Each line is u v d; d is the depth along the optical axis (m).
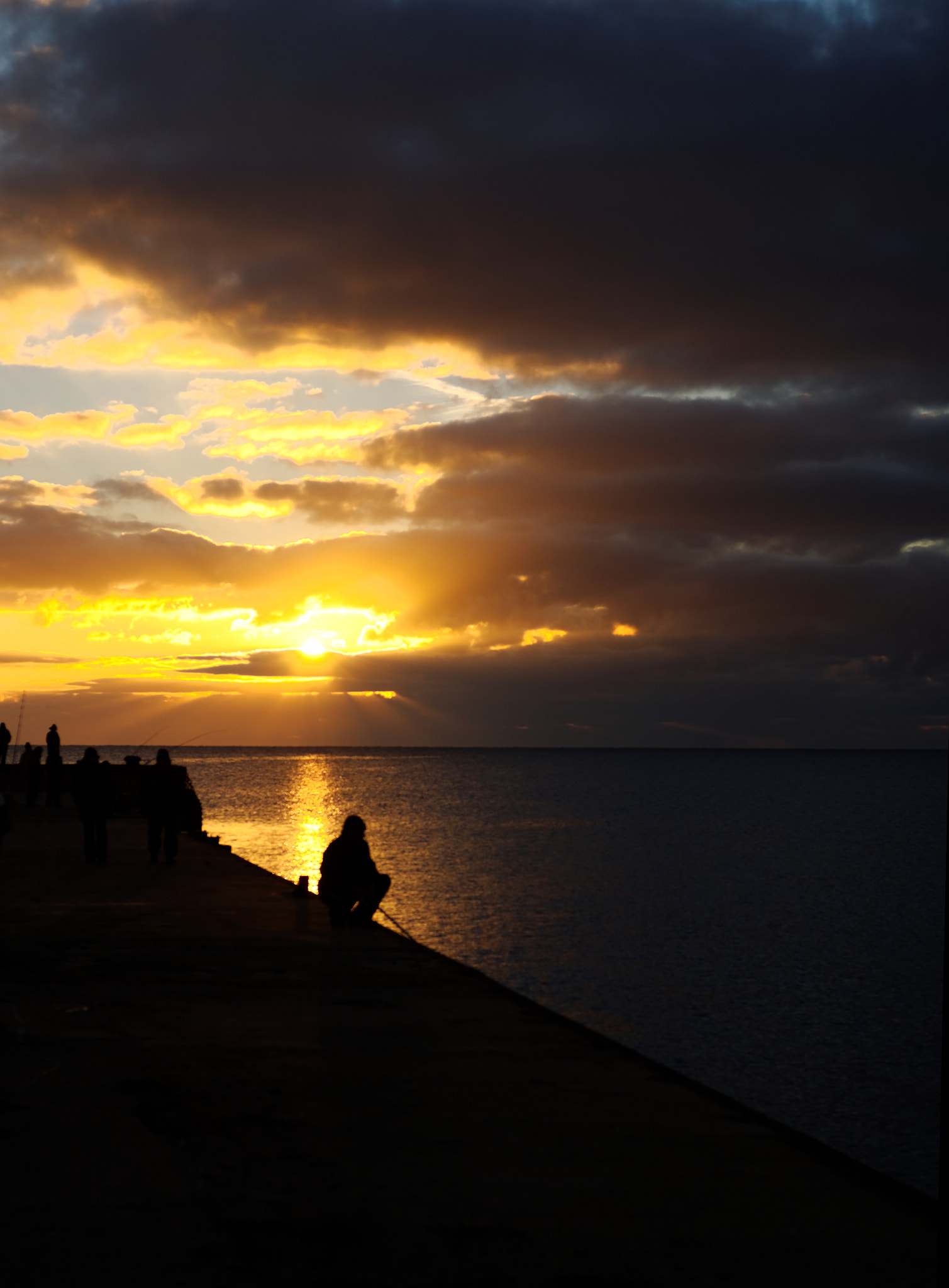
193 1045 6.81
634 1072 6.32
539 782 146.12
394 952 10.30
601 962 23.98
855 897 37.53
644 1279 3.71
